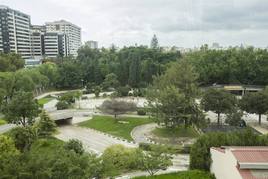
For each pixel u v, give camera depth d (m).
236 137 32.56
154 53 140.50
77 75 118.50
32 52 182.75
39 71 107.06
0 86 71.75
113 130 59.22
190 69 59.03
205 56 109.44
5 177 19.50
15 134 40.41
